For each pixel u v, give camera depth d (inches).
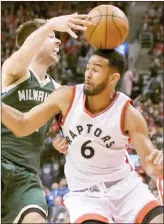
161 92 555.8
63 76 599.2
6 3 717.3
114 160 127.3
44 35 137.8
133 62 642.2
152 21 690.2
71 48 637.3
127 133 126.0
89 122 124.3
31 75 150.2
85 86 124.8
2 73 147.4
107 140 124.2
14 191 142.4
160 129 472.7
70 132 126.4
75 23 125.3
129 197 125.7
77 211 121.9
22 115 126.9
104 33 124.1
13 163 145.7
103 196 126.0
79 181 128.6
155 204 121.1
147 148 122.6
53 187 358.6
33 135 147.9
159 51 652.1
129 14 690.8
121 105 125.0
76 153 127.1
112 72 125.4
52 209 335.9
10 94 147.2
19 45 164.6
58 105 127.3
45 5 724.7
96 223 117.7
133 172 131.9
